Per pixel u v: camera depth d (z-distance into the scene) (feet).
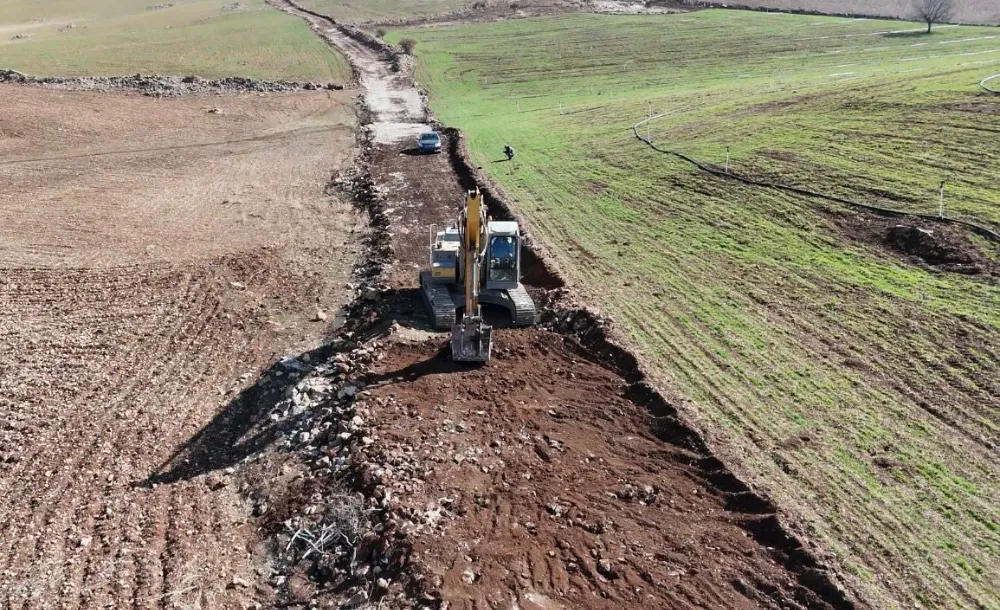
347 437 50.47
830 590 36.99
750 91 156.56
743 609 36.55
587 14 317.83
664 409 52.54
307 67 242.99
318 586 40.27
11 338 69.46
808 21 267.80
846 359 59.00
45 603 39.22
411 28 313.94
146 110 180.45
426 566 39.22
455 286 70.08
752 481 44.88
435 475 46.44
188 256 91.61
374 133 156.15
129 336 70.54
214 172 132.46
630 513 43.50
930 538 40.57
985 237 75.97
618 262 81.56
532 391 56.39
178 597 39.68
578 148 130.62
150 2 438.81
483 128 154.61
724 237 86.43
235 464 51.60
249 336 70.69
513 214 98.84
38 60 249.14
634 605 37.01
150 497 48.03
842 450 48.01
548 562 39.96
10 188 121.80
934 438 48.88
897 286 70.49
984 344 59.11
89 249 94.17
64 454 52.26
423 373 58.90
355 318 72.13
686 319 66.95
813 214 89.10
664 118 143.13
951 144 102.17
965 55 182.60
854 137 111.75
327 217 106.42
